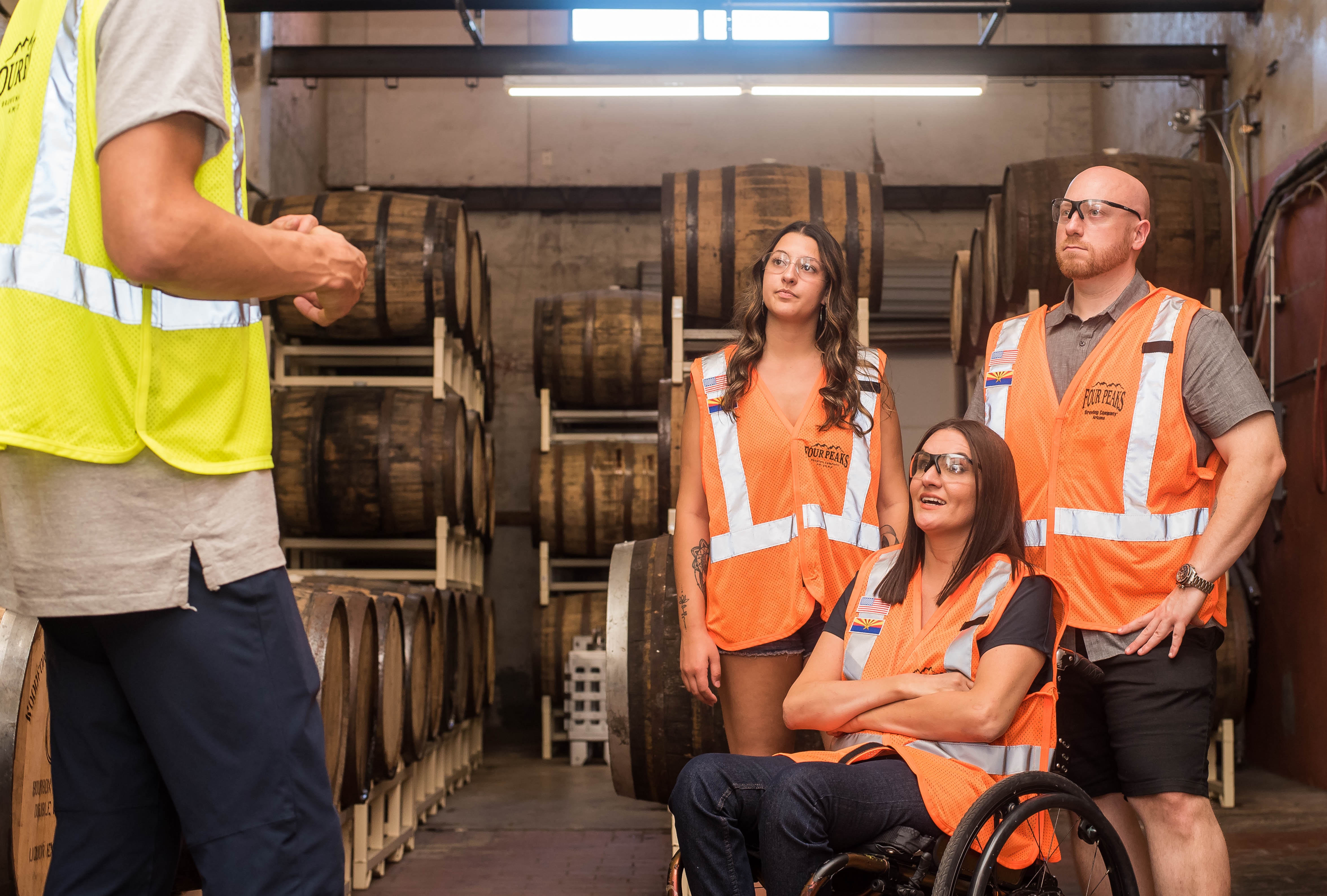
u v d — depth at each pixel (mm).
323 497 6281
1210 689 2506
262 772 1356
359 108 11164
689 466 2900
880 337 10945
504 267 11094
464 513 6797
